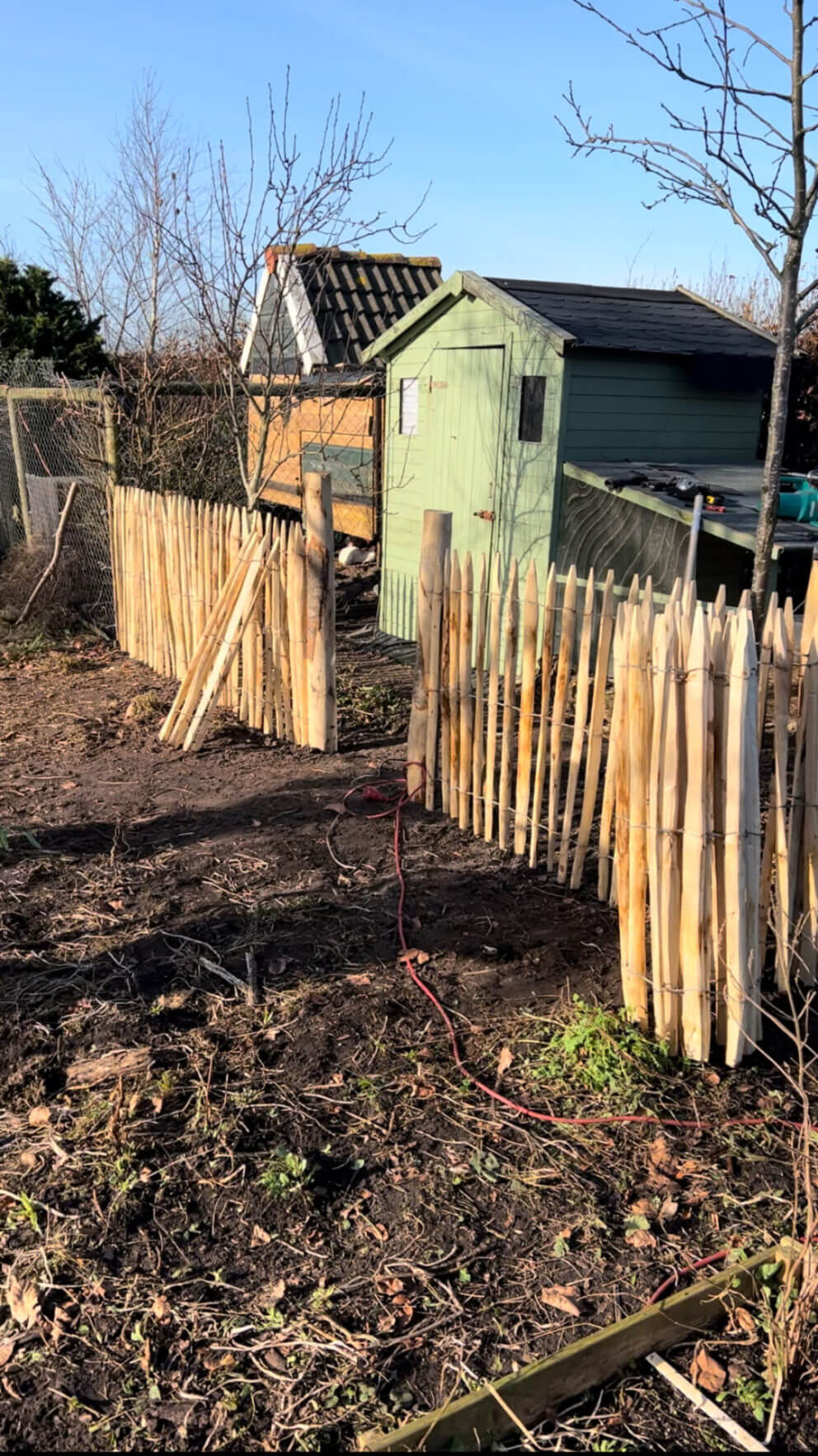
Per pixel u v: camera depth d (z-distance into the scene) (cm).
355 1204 306
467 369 902
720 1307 274
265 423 977
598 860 507
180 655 870
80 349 1536
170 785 647
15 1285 277
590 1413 250
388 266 1441
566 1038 374
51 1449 235
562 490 799
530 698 507
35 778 660
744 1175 319
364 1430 238
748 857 348
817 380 932
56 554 1031
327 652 686
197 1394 248
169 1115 342
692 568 614
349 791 626
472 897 493
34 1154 324
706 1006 362
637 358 805
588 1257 288
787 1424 245
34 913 476
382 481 1168
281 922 466
